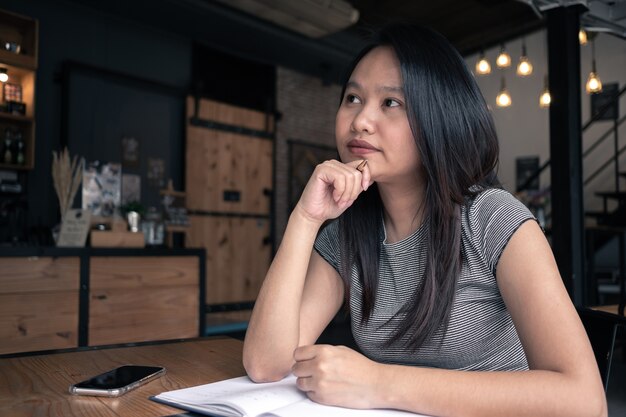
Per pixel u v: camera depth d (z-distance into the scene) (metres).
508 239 0.92
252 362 0.96
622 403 3.58
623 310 2.52
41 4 5.53
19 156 4.85
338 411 0.77
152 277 3.88
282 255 1.04
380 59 1.02
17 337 3.22
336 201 1.01
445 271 1.00
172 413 0.76
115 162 5.98
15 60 4.62
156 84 6.34
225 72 7.18
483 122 1.04
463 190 1.01
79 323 3.48
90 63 5.87
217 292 6.90
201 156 6.78
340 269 1.17
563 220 4.32
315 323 1.16
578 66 4.50
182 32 6.54
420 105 0.98
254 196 7.37
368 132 1.01
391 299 1.10
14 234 4.98
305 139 8.09
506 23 8.32
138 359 1.12
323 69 7.88
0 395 0.84
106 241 3.75
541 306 0.83
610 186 8.88
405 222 1.10
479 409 0.73
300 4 5.75
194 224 6.69
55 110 5.61
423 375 0.78
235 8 6.09
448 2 7.40
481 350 1.04
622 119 8.55
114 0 5.65
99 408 0.78
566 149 4.35
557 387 0.73
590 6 4.61
